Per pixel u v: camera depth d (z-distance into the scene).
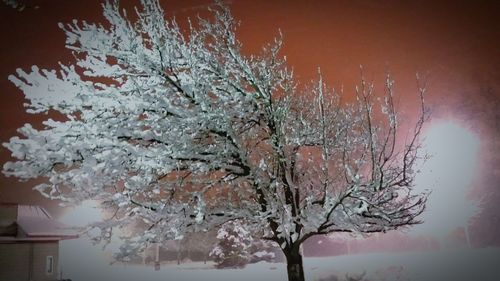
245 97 7.14
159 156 6.09
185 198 7.03
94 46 6.45
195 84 6.66
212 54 7.48
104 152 5.75
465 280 13.96
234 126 7.54
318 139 7.49
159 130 6.47
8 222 20.45
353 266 18.44
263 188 6.56
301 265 6.88
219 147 6.91
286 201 7.23
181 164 6.64
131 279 21.41
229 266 21.08
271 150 7.66
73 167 6.27
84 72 6.44
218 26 7.71
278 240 7.07
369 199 6.53
